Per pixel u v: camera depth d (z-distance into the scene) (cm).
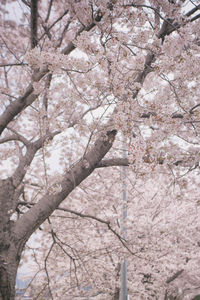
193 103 505
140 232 1066
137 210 1149
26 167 468
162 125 410
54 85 612
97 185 884
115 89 386
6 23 532
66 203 829
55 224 830
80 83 471
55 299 982
